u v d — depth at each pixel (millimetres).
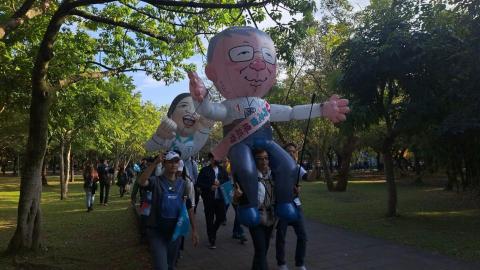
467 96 9758
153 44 12109
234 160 5664
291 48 7141
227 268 7117
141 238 8727
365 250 7938
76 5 7629
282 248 6535
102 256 8000
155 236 5105
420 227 10062
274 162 5848
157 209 5078
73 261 7656
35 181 8328
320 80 19078
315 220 11547
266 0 6656
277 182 5750
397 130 11172
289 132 22906
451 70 10039
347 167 21547
